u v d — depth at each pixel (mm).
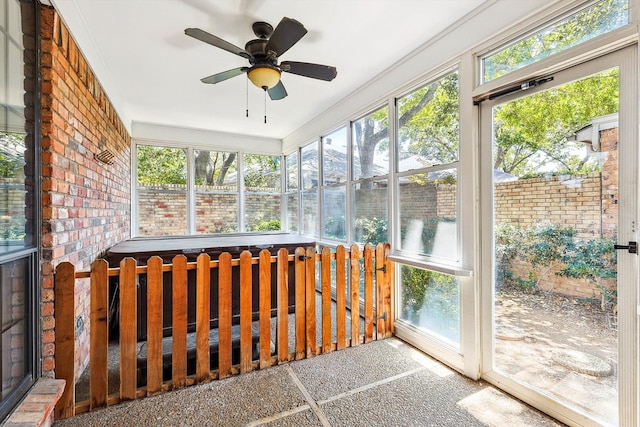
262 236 4441
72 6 2086
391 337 3068
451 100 2551
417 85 2852
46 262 1820
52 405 1540
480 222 2312
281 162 6312
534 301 2000
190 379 2195
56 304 1842
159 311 2105
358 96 3666
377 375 2348
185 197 5477
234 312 3002
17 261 1602
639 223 1513
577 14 1752
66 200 2055
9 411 1452
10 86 1549
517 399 2055
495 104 2215
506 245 2160
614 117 1621
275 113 4609
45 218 1817
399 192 3135
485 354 2275
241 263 2373
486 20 2176
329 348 2723
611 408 1640
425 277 2828
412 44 2719
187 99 3967
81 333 2324
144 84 3475
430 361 2572
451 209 2549
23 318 1651
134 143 5062
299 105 4262
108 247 3250
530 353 2018
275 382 2246
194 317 2805
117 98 3744
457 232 2486
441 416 1886
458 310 2492
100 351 1943
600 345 1688
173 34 2492
